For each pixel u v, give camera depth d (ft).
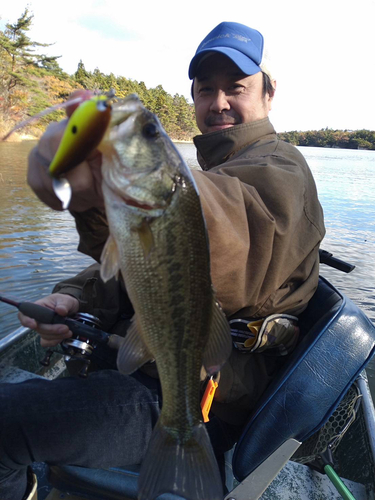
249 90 2.53
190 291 1.28
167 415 1.39
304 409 1.70
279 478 2.05
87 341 1.75
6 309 5.73
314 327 1.97
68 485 1.81
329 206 16.19
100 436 1.62
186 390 1.38
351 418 2.17
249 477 1.57
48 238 8.77
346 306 1.98
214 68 2.50
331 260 2.82
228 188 1.58
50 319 1.71
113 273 1.21
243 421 1.94
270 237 1.60
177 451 1.38
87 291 2.02
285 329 1.90
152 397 1.75
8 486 1.60
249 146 2.23
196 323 1.32
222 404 1.87
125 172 1.14
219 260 1.47
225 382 1.79
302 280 1.98
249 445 1.69
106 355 1.98
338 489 1.89
